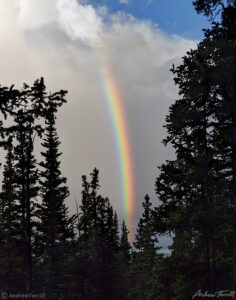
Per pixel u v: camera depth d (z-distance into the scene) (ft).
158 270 75.46
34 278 108.06
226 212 55.36
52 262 117.91
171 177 66.59
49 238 117.80
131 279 180.86
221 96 52.90
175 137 62.34
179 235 74.74
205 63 54.03
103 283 130.31
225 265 67.15
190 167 64.28
